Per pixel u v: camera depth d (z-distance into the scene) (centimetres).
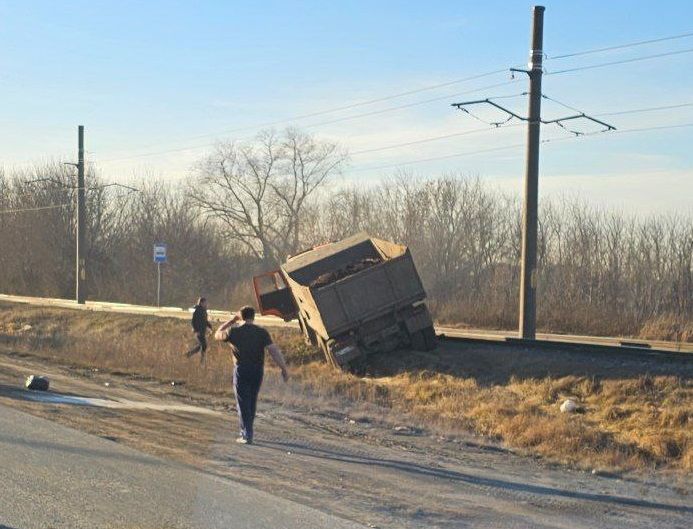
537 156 2366
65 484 864
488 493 998
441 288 5038
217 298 5675
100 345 2664
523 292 2383
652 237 4259
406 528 787
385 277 2141
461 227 5353
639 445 1342
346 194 6172
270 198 7156
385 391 1898
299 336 2606
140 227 6769
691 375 1612
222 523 753
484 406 1648
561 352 1923
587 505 970
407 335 2175
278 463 1074
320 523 772
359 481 996
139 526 731
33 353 2636
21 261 7019
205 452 1109
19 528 708
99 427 1254
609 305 3847
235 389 1232
